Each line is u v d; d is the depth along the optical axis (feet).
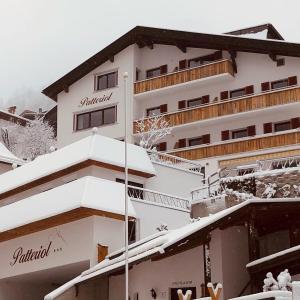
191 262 63.87
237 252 63.05
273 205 57.31
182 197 93.81
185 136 133.69
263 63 126.72
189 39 133.90
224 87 130.93
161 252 58.18
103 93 143.84
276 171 74.59
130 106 139.03
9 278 86.07
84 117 146.41
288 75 123.13
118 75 143.02
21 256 83.20
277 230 62.95
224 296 60.29
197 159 127.54
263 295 44.60
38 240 80.84
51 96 152.87
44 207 77.77
